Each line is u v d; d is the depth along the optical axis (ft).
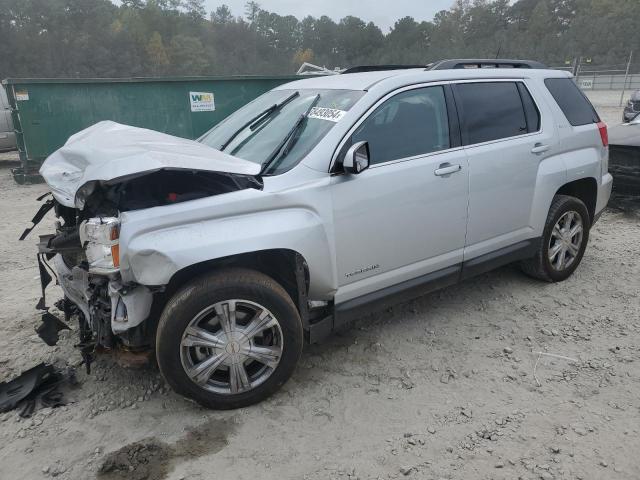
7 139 44.62
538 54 326.03
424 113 12.71
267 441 10.01
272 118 13.10
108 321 10.25
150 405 11.09
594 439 9.82
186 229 9.77
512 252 14.76
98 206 10.31
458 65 13.89
